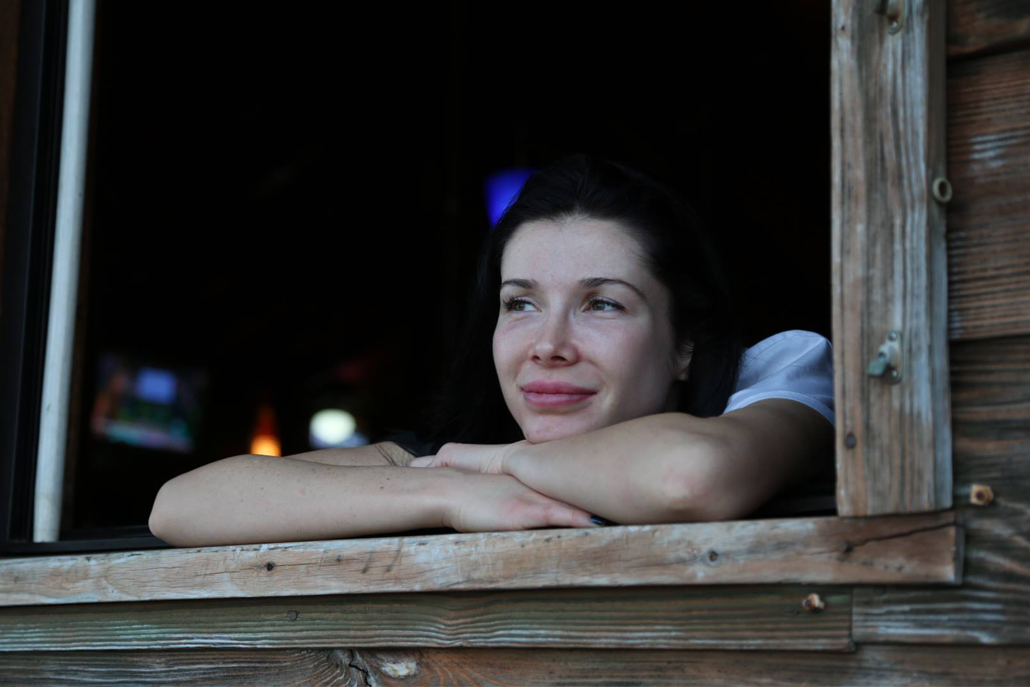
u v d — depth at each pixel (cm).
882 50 124
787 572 120
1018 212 119
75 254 214
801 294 755
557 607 135
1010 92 122
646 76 730
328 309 921
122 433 841
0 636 180
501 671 140
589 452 140
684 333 186
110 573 169
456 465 168
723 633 125
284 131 807
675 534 126
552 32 725
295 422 959
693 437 132
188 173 791
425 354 948
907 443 116
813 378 177
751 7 652
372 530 156
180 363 884
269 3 711
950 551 113
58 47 219
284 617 155
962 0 125
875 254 121
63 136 217
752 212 745
